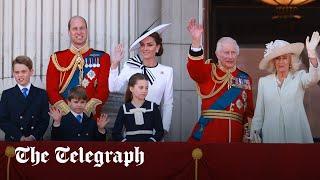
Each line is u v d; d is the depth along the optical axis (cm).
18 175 4156
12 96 4509
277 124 4447
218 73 4503
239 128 4500
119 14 4941
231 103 4484
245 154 4175
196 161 4156
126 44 4931
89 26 4922
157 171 4172
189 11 4991
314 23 5438
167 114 4628
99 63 4644
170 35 4966
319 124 5266
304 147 4169
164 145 4178
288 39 5428
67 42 4919
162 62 4956
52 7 4934
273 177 4169
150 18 4975
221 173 4169
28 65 4519
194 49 4394
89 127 4462
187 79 4950
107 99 4666
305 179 4166
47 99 4553
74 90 4456
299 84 4453
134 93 4419
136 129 4409
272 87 4466
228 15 5378
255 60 5378
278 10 5450
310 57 4416
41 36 4928
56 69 4628
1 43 4947
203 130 4491
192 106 4934
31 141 4197
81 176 4169
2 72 4934
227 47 4494
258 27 5409
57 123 4450
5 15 4953
